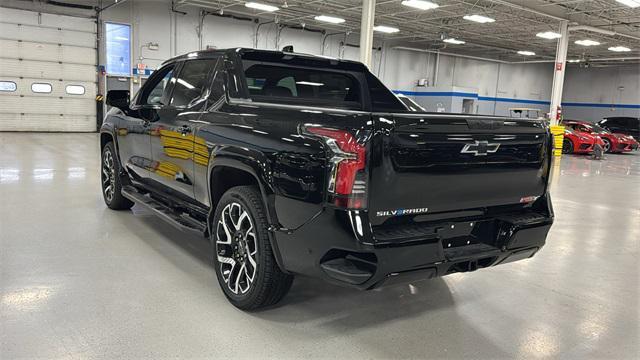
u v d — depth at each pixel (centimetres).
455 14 1856
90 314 270
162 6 1814
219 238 298
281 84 367
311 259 234
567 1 1526
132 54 1769
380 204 222
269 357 233
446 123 236
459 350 251
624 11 1645
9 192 591
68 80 1652
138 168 426
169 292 306
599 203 752
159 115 377
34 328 251
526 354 250
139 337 247
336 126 222
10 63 1545
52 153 1002
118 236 422
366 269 221
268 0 1709
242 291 280
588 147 1756
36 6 1570
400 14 1906
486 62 3025
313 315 285
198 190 325
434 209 243
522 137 270
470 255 251
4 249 377
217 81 327
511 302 323
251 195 268
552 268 405
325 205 222
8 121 1571
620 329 287
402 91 2667
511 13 1780
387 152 219
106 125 491
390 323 280
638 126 2352
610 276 389
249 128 272
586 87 3266
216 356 232
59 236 416
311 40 2262
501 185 266
